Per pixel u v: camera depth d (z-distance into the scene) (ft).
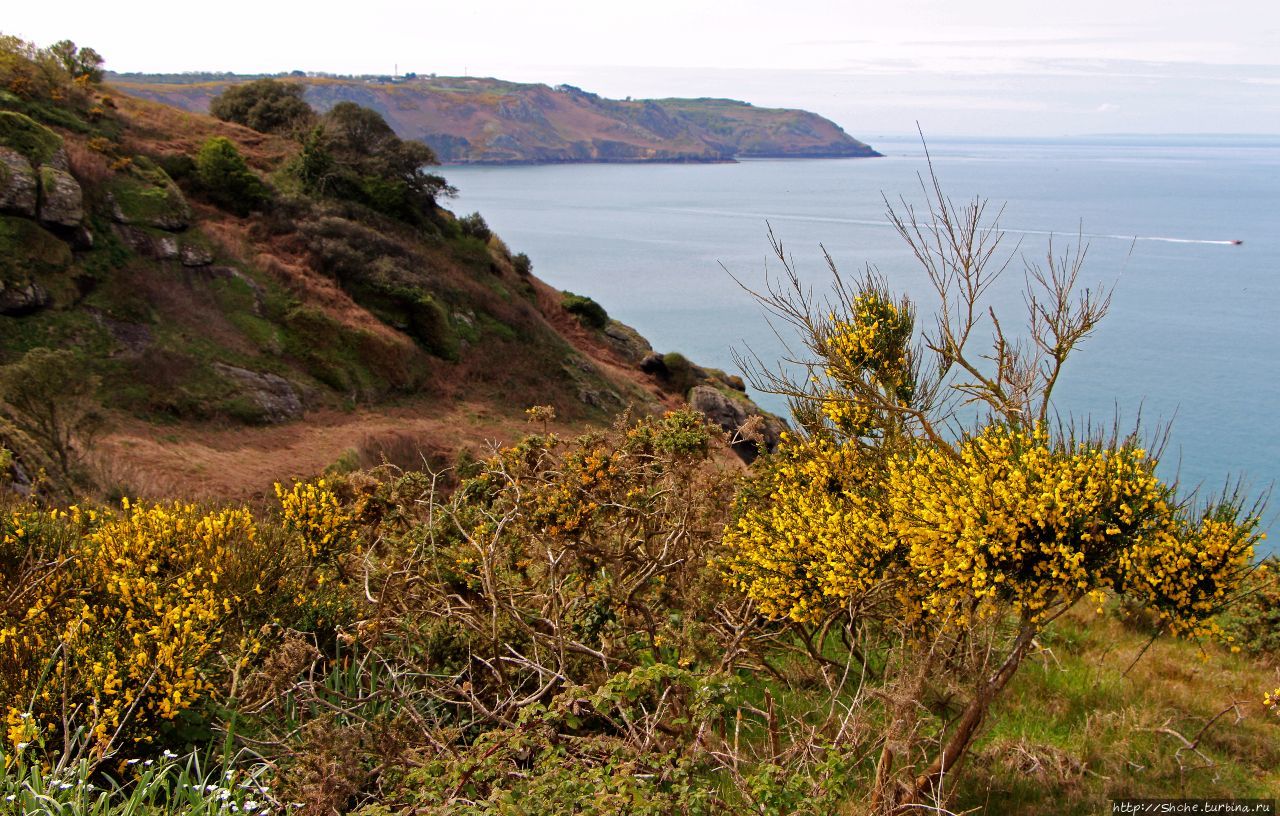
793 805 14.03
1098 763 21.43
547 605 20.29
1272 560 20.75
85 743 14.26
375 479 26.21
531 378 149.18
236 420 106.83
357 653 19.10
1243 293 390.01
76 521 23.48
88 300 109.09
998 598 17.13
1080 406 197.36
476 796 14.57
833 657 25.79
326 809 13.60
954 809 17.93
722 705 14.25
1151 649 31.91
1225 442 172.96
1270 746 23.02
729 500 24.17
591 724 18.43
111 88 176.86
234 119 196.65
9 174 105.91
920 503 17.52
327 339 127.34
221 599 20.04
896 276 349.82
